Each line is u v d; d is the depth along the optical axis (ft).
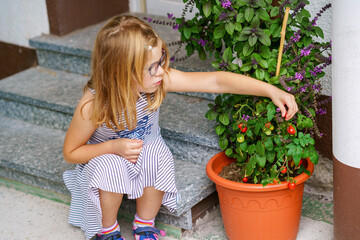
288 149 8.62
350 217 8.27
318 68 8.71
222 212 9.25
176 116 10.87
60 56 13.28
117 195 8.75
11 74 14.56
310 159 8.46
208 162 9.32
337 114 7.93
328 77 9.84
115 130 8.71
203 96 11.39
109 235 9.19
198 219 9.93
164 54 8.23
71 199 10.30
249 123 8.66
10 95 12.45
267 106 8.34
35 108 12.30
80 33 13.62
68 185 9.77
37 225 10.28
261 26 9.25
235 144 9.50
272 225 8.87
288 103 8.05
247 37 8.66
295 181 8.49
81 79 12.92
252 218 8.84
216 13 8.96
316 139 10.37
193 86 8.88
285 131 8.65
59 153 11.18
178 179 9.98
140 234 9.29
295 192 8.74
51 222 10.34
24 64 14.12
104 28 8.07
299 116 8.41
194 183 9.82
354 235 8.34
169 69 8.92
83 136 8.74
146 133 9.02
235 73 8.79
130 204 9.98
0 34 14.26
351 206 8.19
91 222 9.07
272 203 8.65
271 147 8.56
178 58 11.78
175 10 13.88
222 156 9.60
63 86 12.58
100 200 8.78
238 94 8.92
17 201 11.05
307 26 8.82
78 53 12.71
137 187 8.81
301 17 8.74
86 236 9.34
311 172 8.76
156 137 9.32
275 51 8.86
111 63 7.93
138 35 7.79
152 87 8.16
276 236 8.99
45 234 10.02
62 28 13.35
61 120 12.02
